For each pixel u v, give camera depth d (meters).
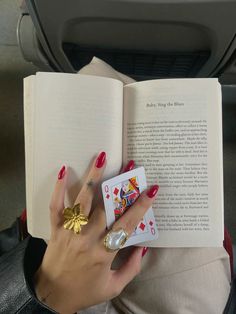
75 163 0.57
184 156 0.58
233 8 0.71
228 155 1.26
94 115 0.57
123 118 0.59
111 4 0.73
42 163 0.58
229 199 1.24
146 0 0.71
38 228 0.60
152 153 0.58
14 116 1.31
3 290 0.56
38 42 0.98
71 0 0.73
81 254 0.54
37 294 0.56
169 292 0.62
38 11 0.78
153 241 0.60
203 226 0.59
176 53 0.93
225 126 1.27
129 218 0.55
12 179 1.28
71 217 0.53
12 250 0.63
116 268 0.63
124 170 0.59
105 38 0.88
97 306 0.67
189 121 0.57
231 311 0.67
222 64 0.96
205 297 0.61
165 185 0.58
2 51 1.34
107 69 0.72
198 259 0.62
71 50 0.96
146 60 1.01
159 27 0.80
